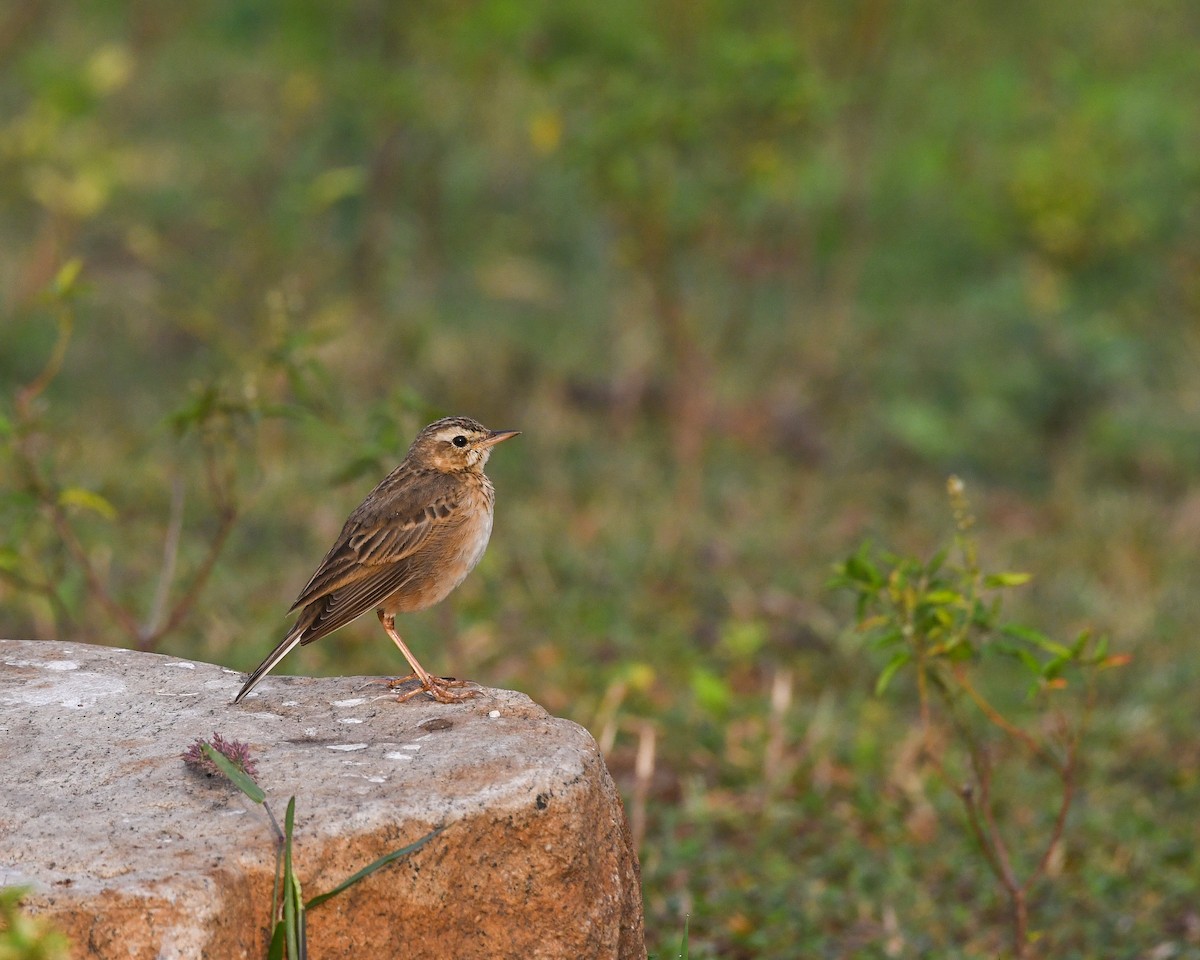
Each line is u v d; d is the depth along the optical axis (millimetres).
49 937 4516
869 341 19047
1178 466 17234
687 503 15562
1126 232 19969
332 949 5395
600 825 5914
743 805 11195
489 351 18000
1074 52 24031
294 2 20031
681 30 18000
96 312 17719
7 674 6914
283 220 17812
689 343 17062
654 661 12945
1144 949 9469
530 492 15695
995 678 13242
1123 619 13930
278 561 13742
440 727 6289
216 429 10672
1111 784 11664
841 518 15805
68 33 23312
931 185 21719
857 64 20641
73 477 13891
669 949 9023
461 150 20891
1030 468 17312
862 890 10117
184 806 5609
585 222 20953
